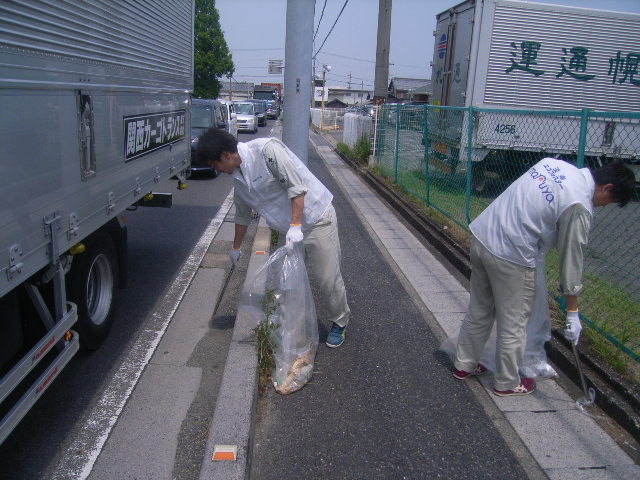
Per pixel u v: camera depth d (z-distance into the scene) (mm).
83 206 3018
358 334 4055
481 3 9109
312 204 3332
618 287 4582
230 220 7809
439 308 4602
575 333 2924
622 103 9875
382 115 12070
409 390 3322
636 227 6969
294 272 3277
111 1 3385
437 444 2818
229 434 2646
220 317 4402
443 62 10992
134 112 3953
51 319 2732
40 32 2410
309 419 3010
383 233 7223
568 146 9016
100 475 2572
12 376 2166
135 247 6293
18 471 2578
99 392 3275
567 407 3172
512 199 2922
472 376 3502
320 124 33500
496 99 9562
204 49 44344
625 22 9453
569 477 2586
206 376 3504
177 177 5676
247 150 3219
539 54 9430
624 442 2852
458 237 6324
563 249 2766
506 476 2594
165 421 3014
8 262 2168
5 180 2139
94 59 3102
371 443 2816
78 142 2908
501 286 3002
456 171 7469
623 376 3211
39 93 2432
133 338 3994
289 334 3330
